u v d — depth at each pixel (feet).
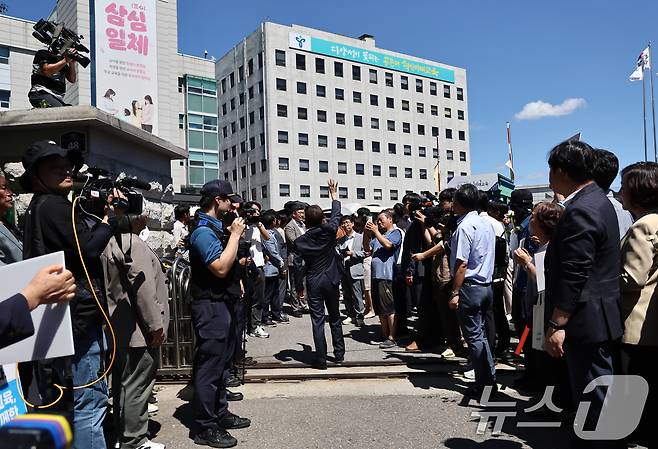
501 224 20.58
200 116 150.00
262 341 24.71
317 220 19.10
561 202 14.48
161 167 23.73
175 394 16.21
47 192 9.07
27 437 4.13
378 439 12.33
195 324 12.51
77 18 64.13
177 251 23.62
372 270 23.43
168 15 64.03
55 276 6.37
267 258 29.32
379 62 187.62
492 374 15.21
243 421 13.28
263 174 166.91
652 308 10.33
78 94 72.13
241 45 178.50
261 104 167.84
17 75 116.57
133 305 11.48
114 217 10.05
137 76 41.86
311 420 13.73
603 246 9.12
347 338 25.23
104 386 9.71
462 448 11.73
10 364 7.32
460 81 213.25
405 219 29.91
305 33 171.22
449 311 20.16
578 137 13.28
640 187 10.66
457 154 209.15
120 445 11.56
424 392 16.19
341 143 177.17
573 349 9.39
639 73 92.38
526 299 15.52
